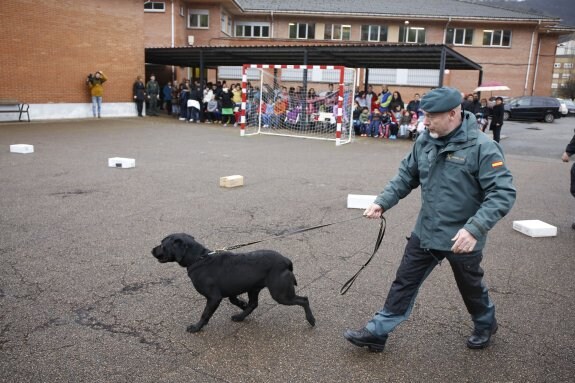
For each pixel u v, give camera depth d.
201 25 34.62
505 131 24.88
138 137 16.34
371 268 5.17
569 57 109.69
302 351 3.52
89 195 7.98
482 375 3.29
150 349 3.48
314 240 6.04
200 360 3.36
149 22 31.67
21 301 4.16
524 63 38.06
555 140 20.84
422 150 3.30
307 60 22.47
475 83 37.88
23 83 19.42
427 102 3.07
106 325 3.81
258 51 21.56
